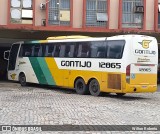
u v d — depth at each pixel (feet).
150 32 91.20
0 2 91.50
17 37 99.45
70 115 39.88
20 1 92.38
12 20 92.22
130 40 59.21
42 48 77.87
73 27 92.89
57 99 56.65
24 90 72.79
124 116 40.11
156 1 93.30
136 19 94.53
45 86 84.84
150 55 61.16
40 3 92.22
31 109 44.06
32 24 92.53
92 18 93.71
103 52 62.95
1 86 82.89
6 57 92.94
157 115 41.45
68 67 70.28
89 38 66.28
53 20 92.84
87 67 65.92
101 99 58.70
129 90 59.06
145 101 57.36
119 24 93.04
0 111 41.98
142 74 60.29
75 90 74.59
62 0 92.99
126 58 59.00
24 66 83.71
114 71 60.64
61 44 72.54
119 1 93.35
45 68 76.54
